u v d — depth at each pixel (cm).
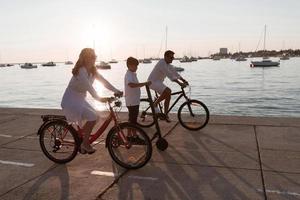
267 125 787
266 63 11575
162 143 611
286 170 517
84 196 441
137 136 531
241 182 475
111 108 533
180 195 438
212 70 11125
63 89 5872
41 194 450
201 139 690
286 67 11462
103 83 552
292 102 3450
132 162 548
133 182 481
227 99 3803
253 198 427
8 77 10731
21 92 5466
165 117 744
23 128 816
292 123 801
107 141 536
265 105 3297
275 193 439
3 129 811
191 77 7931
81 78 517
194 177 495
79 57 524
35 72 14825
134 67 623
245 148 627
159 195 438
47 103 4050
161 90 736
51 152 595
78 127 549
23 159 592
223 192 444
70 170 534
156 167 537
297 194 436
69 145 558
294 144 645
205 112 755
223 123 813
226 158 575
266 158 571
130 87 622
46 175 516
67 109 534
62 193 452
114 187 466
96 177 502
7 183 489
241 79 6850
